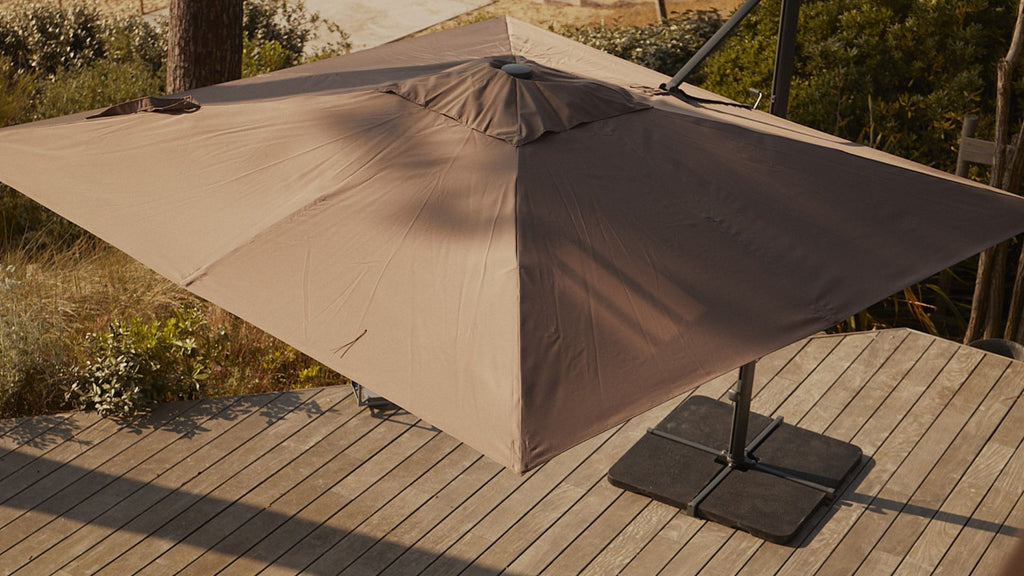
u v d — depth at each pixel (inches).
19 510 159.2
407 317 95.3
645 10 594.6
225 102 139.7
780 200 119.6
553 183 112.4
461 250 102.0
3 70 324.2
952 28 258.2
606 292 98.6
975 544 156.0
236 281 102.3
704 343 96.0
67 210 117.6
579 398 86.7
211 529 157.5
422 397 87.4
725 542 156.2
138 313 232.1
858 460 173.9
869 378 200.5
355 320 96.0
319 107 131.3
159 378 190.5
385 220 107.0
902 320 256.5
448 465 174.6
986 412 190.4
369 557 152.7
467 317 94.0
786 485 165.5
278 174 118.3
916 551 154.4
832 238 115.0
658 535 157.9
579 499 166.2
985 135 252.7
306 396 193.0
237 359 223.0
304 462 174.4
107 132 132.7
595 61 162.9
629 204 112.2
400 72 149.9
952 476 172.2
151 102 139.3
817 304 104.7
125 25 410.9
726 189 118.9
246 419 185.5
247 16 423.2
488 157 116.0
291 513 161.8
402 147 119.2
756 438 177.3
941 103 255.1
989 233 122.2
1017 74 252.8
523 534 158.2
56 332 203.2
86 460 172.2
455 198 109.5
